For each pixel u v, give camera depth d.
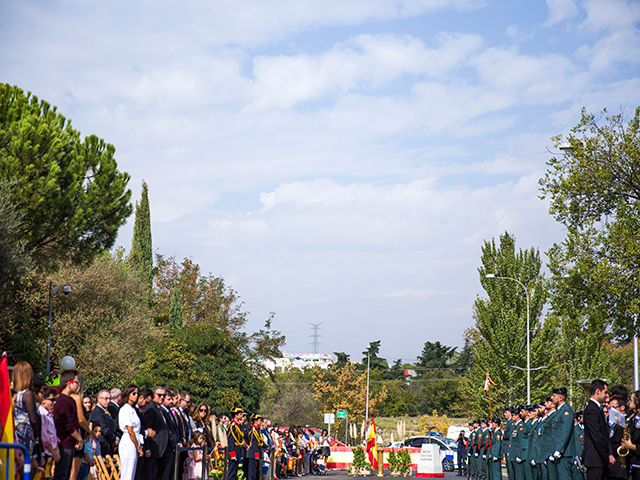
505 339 44.72
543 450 13.98
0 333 24.23
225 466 17.22
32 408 8.96
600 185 21.16
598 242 21.47
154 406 11.98
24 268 20.02
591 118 21.67
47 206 20.64
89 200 21.66
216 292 58.12
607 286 20.55
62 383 10.55
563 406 13.70
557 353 44.59
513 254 46.66
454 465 39.88
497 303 45.59
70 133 23.06
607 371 43.94
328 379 79.12
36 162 20.44
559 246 22.05
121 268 38.88
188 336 38.81
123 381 35.16
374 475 31.86
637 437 9.53
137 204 51.78
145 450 11.58
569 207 21.64
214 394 37.69
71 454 10.16
